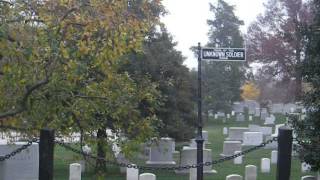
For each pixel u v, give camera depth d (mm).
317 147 13234
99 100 8844
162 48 20469
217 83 55781
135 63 18578
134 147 9312
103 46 7445
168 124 20859
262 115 54469
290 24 50781
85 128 9102
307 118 13703
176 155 24984
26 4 7809
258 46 58594
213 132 41875
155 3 11344
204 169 19906
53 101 8414
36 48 7266
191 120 22453
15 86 7770
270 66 57219
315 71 13633
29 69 7551
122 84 8977
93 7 7508
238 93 58969
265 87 69938
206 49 11633
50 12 7672
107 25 7301
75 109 8641
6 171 16328
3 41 7020
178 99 20969
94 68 8672
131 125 9180
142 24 7727
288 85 55469
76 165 17062
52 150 7562
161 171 20547
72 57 7566
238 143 26000
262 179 19016
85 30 7328
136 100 9266
